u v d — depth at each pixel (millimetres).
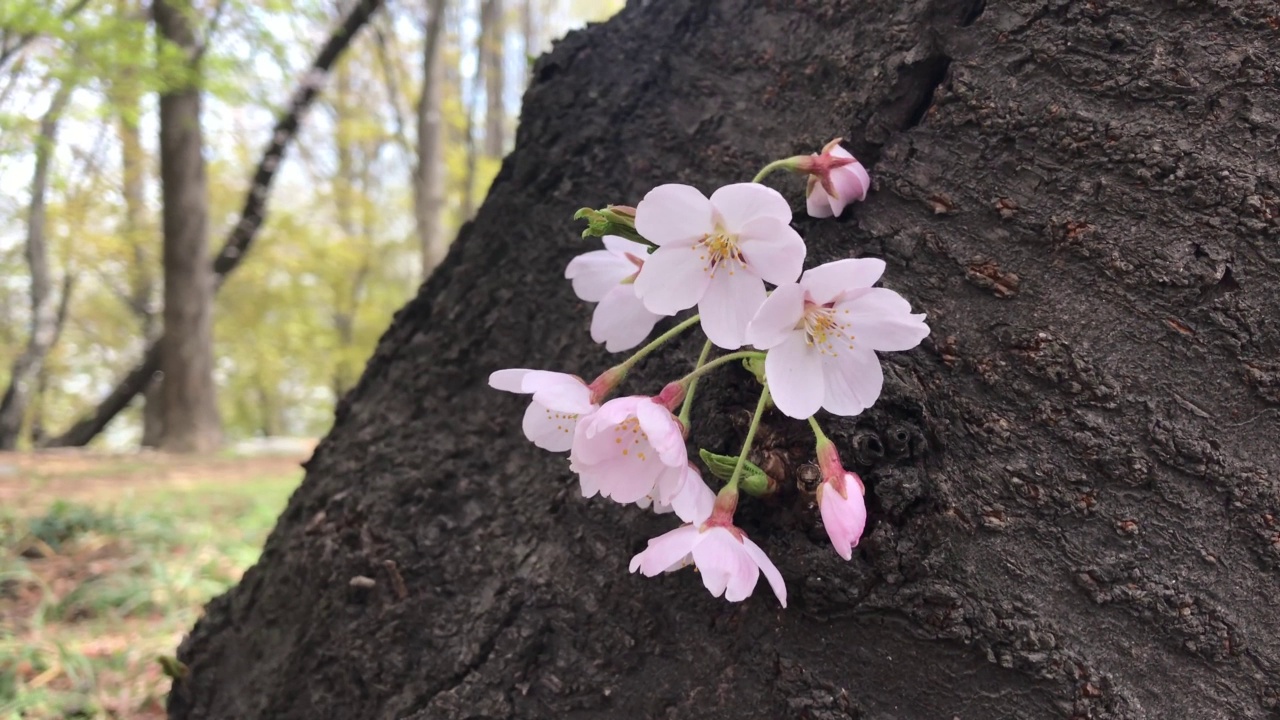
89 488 1056
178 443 1662
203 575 640
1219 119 174
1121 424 174
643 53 253
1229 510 168
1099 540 173
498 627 225
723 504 172
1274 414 168
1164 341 175
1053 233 185
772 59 231
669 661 206
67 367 2998
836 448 183
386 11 1882
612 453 176
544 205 259
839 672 187
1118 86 181
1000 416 182
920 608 179
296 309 3012
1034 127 188
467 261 269
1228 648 164
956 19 201
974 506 180
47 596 560
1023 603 174
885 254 200
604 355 238
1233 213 171
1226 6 175
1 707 399
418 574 240
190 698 286
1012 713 174
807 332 167
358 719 240
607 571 216
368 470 264
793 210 215
